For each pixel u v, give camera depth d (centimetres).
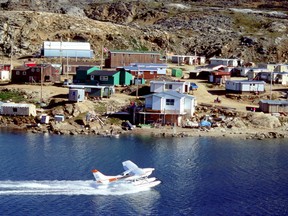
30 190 9262
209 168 10800
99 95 15262
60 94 15488
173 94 14012
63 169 10362
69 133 13225
